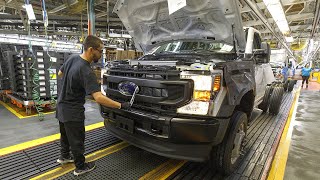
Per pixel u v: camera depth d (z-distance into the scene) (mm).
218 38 3426
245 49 3277
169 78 2064
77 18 8008
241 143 2738
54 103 5188
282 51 11023
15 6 6824
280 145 3510
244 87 2451
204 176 2461
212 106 1952
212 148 2371
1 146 3090
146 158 2826
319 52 26625
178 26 3691
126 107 2221
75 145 2283
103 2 7039
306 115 5777
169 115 2066
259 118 5145
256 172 2561
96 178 2330
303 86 14453
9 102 6293
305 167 2816
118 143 3291
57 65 5164
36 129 3879
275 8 6625
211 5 2955
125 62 3072
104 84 2854
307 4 8188
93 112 5176
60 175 2373
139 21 3879
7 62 5602
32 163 2623
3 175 2344
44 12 4254
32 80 4746
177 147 2078
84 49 2193
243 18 9734
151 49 4535
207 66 1972
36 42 10453
